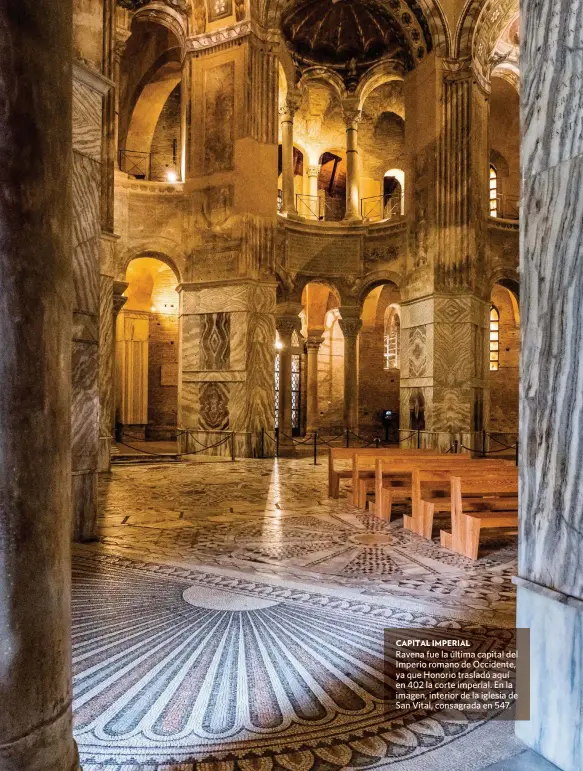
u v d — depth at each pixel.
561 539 3.18
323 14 24.53
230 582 6.27
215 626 5.00
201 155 20.66
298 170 29.72
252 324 19.88
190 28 20.89
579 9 3.15
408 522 9.10
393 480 10.38
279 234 23.86
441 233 20.91
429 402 20.84
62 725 2.34
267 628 4.97
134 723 3.46
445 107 21.06
